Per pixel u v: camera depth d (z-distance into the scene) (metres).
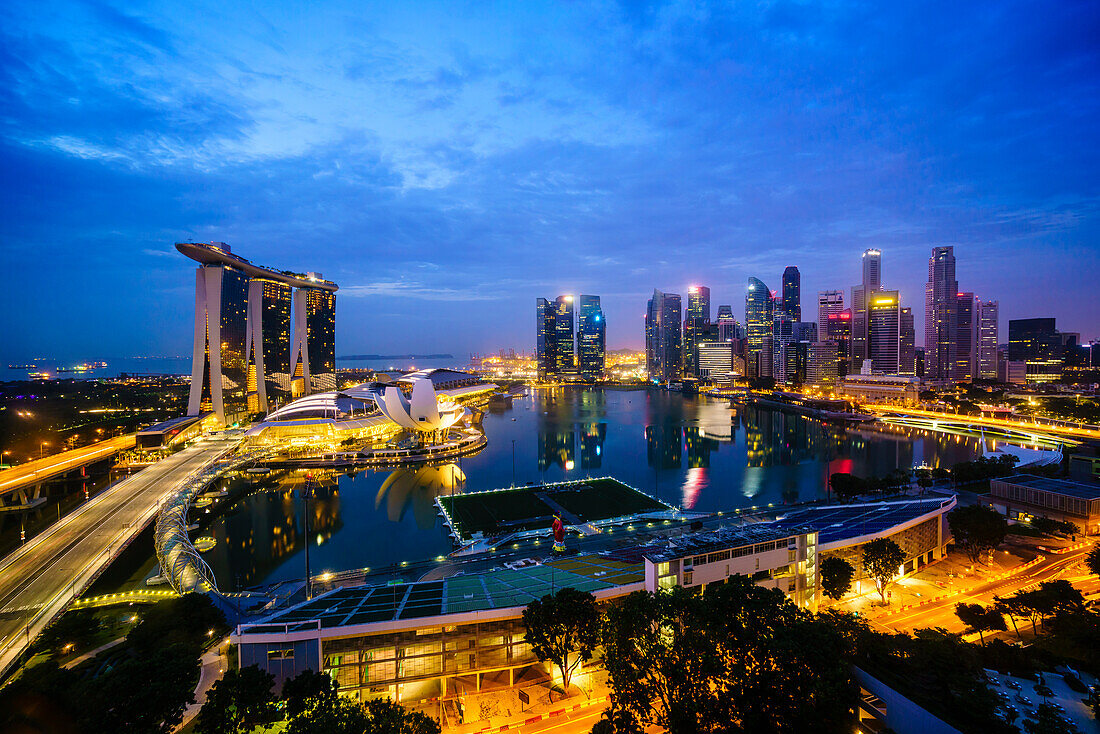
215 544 184.75
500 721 81.75
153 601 129.12
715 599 88.19
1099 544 153.25
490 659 92.12
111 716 64.44
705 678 74.38
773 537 113.62
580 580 111.75
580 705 85.81
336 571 158.88
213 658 97.50
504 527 194.62
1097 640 85.88
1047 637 97.25
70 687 73.50
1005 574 134.50
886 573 117.75
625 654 80.31
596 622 88.88
